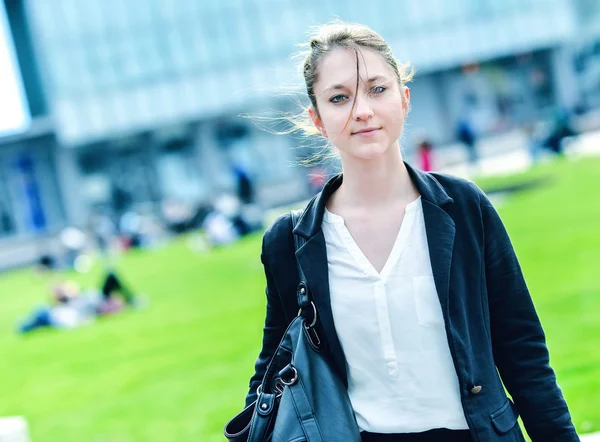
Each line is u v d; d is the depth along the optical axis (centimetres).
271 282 223
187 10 3822
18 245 3469
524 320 206
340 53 198
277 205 3284
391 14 4122
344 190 208
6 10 3634
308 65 204
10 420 362
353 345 201
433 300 197
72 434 677
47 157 3697
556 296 848
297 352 206
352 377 205
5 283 2441
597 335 668
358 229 203
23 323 1333
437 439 198
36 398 855
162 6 3797
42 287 2072
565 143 2695
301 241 210
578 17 4288
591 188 1761
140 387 800
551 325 731
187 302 1301
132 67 3781
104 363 963
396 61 204
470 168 2733
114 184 3775
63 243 2308
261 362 229
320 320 205
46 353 1118
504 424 197
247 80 3869
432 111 4238
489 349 200
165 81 3812
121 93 3769
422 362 198
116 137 3769
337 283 203
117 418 699
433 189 200
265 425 208
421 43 4166
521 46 4247
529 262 1073
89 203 3741
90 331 1222
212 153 3847
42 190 3697
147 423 660
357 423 202
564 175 2102
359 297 199
